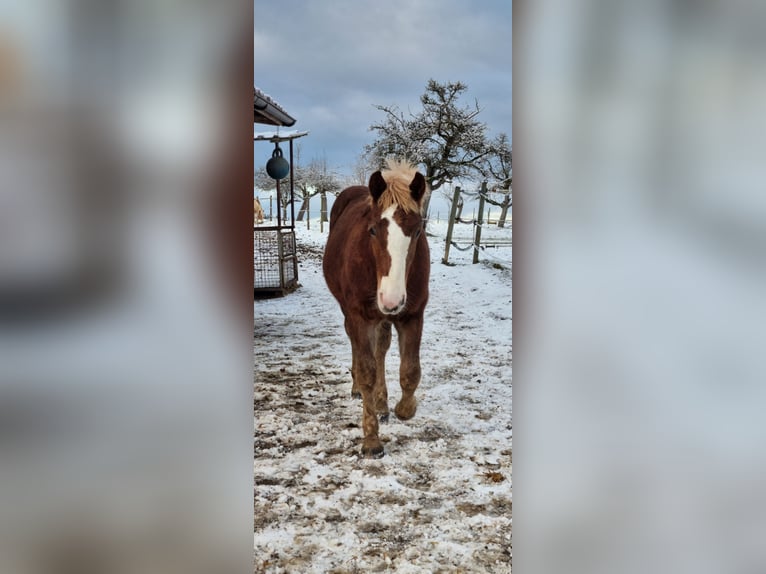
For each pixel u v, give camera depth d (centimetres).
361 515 192
